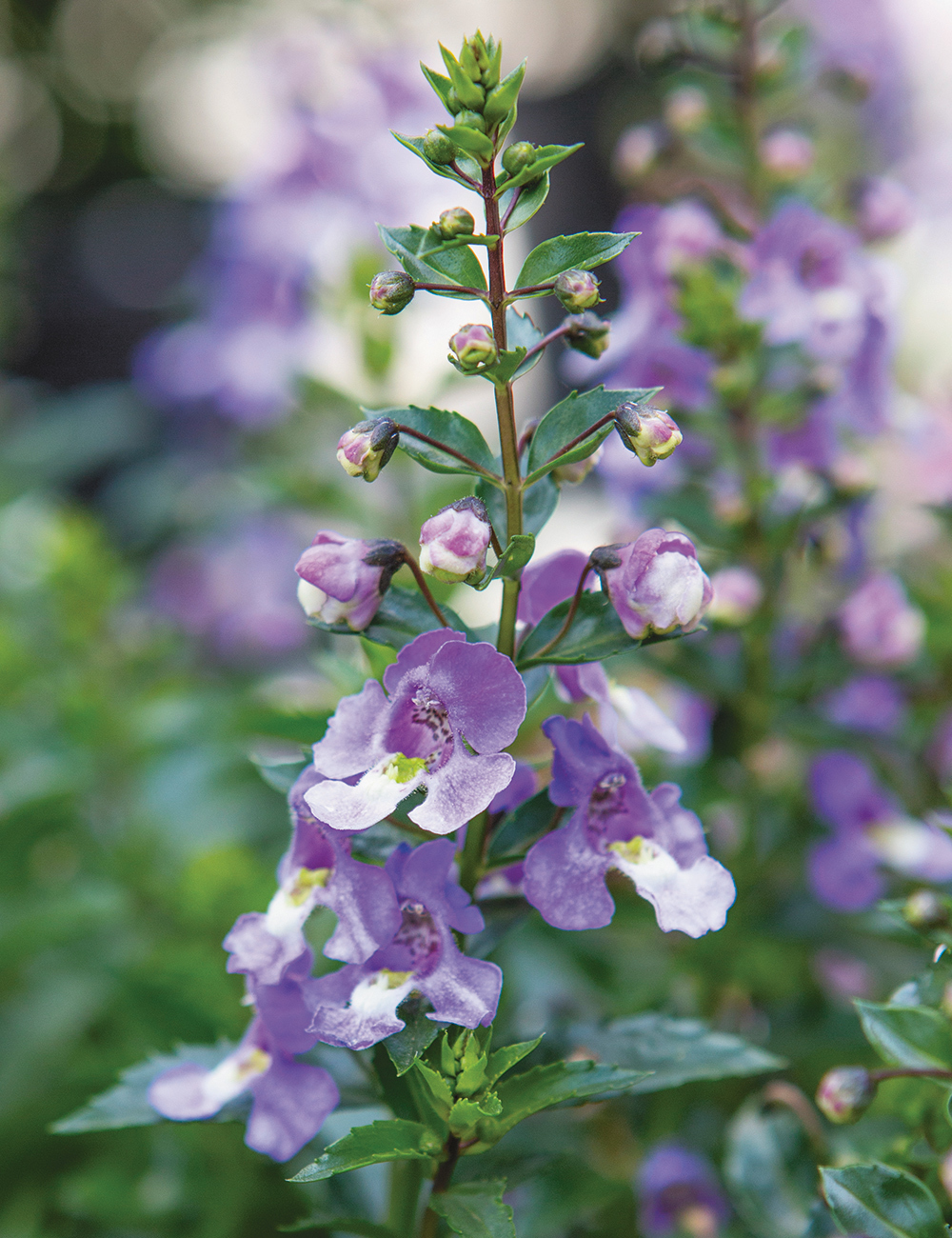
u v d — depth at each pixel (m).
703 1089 0.42
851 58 0.46
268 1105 0.35
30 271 1.35
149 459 1.03
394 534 0.53
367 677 0.39
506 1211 0.35
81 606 0.57
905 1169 0.37
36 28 1.71
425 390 0.55
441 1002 0.34
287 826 0.55
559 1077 0.35
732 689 0.44
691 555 0.35
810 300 0.43
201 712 0.54
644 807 0.35
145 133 1.73
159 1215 0.43
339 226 0.55
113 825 0.53
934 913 0.37
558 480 0.36
